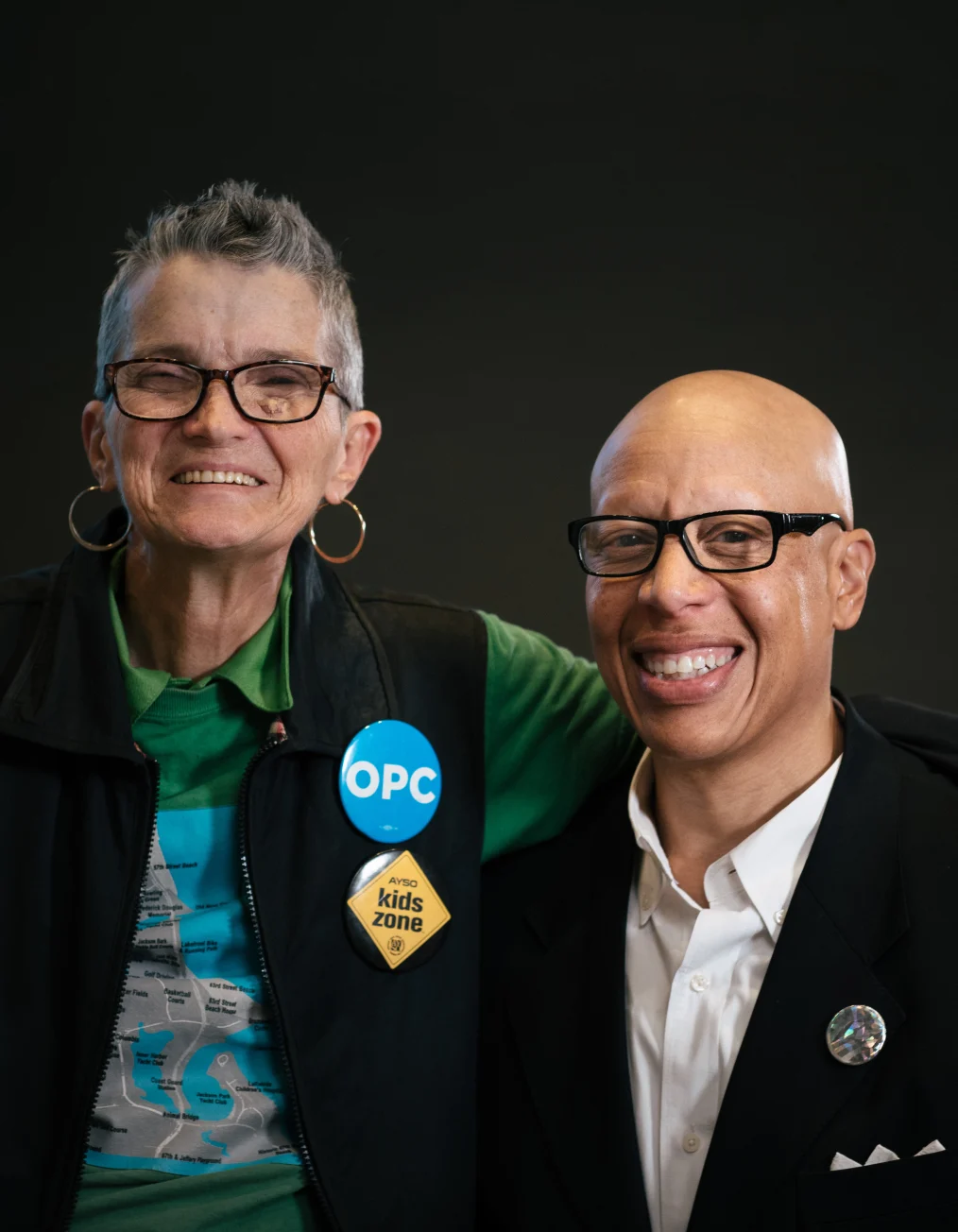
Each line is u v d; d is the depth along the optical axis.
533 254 4.36
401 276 4.38
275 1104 1.71
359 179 4.37
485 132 4.36
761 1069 1.59
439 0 4.34
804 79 4.24
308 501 1.71
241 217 1.68
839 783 1.71
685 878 1.77
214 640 1.75
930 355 4.18
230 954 1.72
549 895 1.87
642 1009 1.72
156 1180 1.69
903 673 4.14
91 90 4.33
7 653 1.78
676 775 1.72
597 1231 1.65
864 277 4.21
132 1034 1.71
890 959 1.61
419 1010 1.78
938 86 4.19
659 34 4.29
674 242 4.30
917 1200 1.49
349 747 1.80
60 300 4.31
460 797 1.87
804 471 1.68
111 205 4.32
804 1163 1.55
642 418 1.72
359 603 2.00
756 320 4.27
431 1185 1.74
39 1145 1.64
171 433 1.65
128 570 1.80
